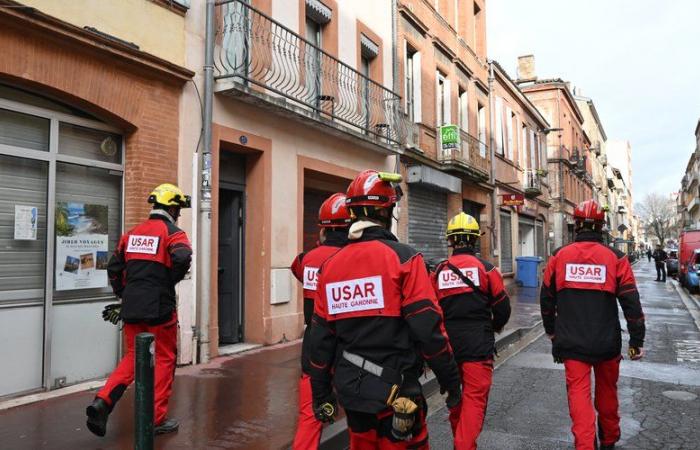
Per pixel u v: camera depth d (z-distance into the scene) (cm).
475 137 1828
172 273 420
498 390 645
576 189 3997
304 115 855
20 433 426
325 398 258
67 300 563
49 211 549
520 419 531
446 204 1594
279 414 488
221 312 817
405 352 242
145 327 412
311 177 1005
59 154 564
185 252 411
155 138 645
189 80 686
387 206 258
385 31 1230
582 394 384
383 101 1179
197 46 705
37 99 546
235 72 724
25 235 531
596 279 391
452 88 1644
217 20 746
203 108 705
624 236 8775
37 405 496
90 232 592
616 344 392
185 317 668
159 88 652
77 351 570
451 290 398
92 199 600
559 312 405
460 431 382
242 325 826
